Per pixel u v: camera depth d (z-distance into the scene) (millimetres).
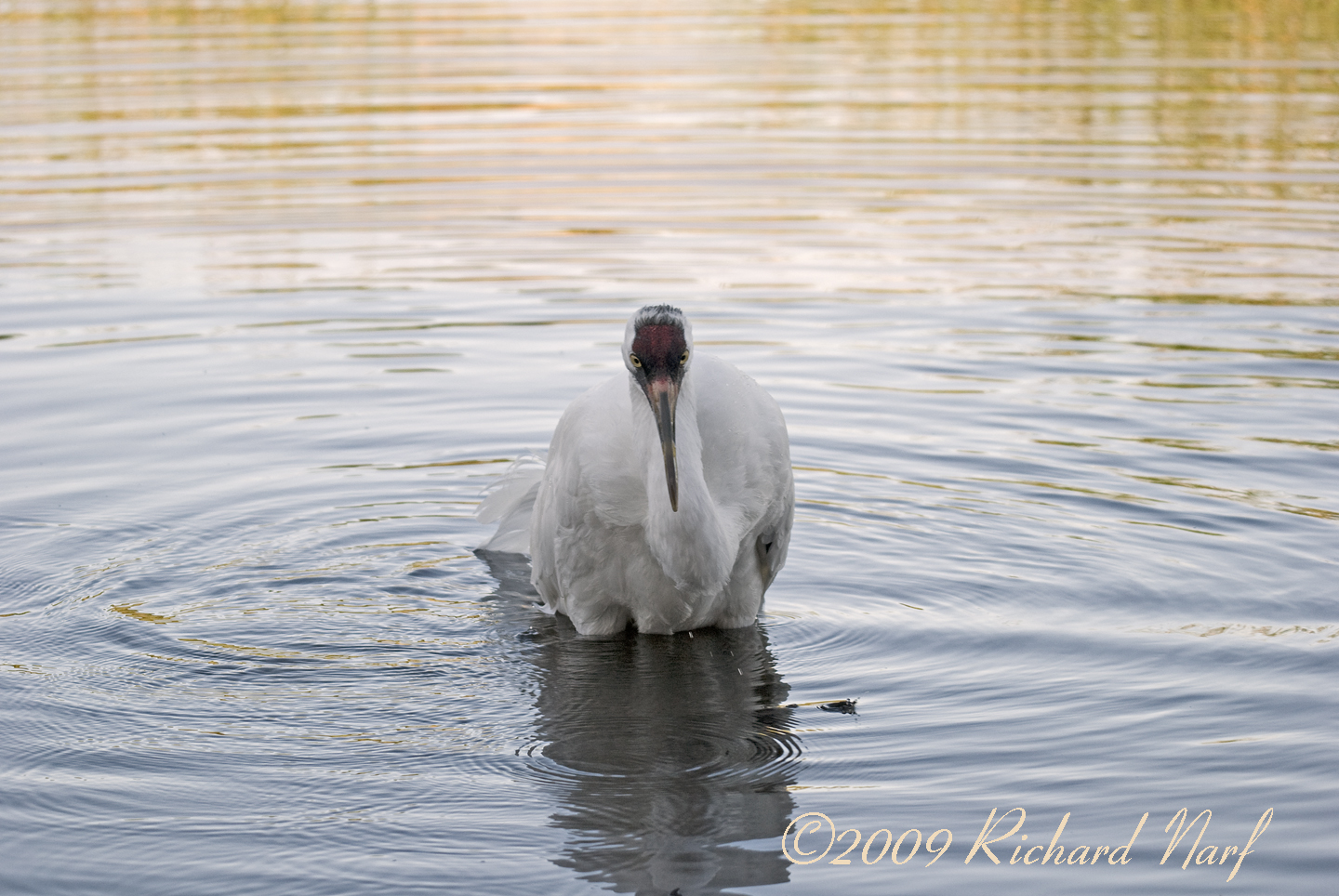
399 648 8273
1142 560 9109
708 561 8062
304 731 7258
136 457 10883
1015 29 30219
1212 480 10312
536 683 7875
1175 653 7895
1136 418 11555
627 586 8555
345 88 24734
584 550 8492
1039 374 12609
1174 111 22938
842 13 32625
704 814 6457
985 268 15719
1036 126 22109
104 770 6840
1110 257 16016
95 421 11602
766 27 30875
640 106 23688
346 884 5953
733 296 14852
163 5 33219
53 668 7844
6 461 10758
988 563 9188
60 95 23891
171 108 23266
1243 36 28734
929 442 11172
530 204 18359
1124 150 20734
